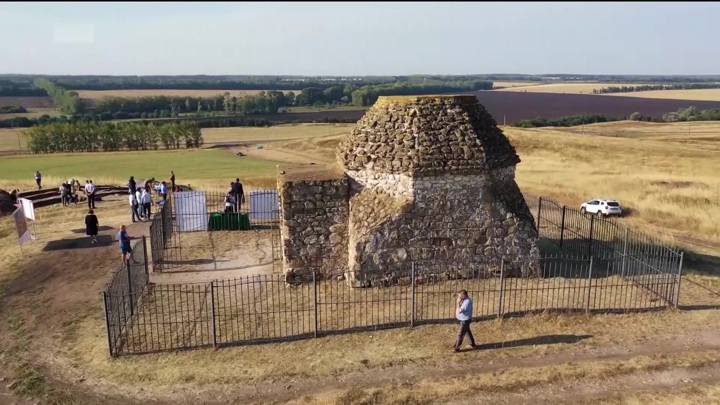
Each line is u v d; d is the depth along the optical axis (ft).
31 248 75.97
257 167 206.69
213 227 85.71
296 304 55.01
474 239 59.72
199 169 198.59
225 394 40.01
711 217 96.78
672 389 40.14
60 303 56.80
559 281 60.29
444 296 55.98
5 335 49.90
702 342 46.96
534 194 132.26
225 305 55.01
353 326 49.75
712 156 200.75
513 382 40.88
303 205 60.03
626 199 122.62
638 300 54.90
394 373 42.34
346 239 61.16
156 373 42.65
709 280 61.72
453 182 58.39
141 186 110.11
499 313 50.67
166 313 53.16
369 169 59.93
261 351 45.70
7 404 39.45
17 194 111.04
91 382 41.81
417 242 58.85
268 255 72.28
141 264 59.47
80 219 94.32
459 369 42.80
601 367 42.80
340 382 41.27
